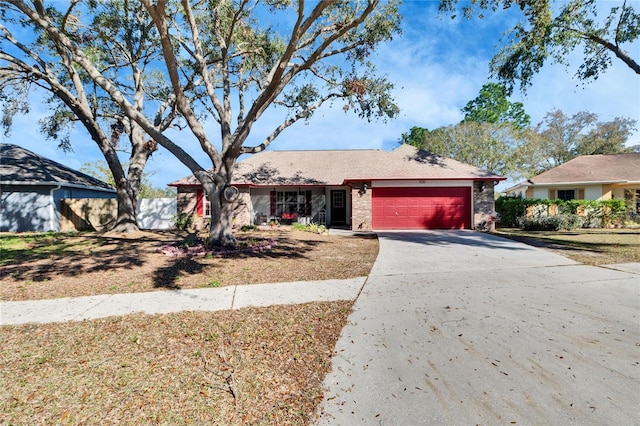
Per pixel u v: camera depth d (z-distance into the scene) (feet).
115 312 15.66
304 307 16.15
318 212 64.75
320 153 71.61
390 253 30.91
